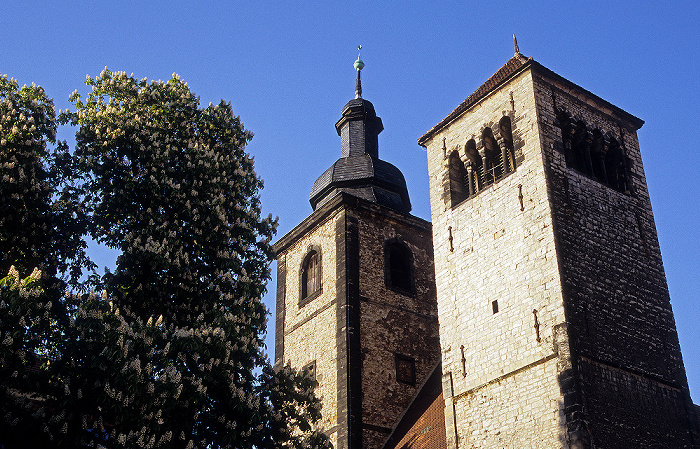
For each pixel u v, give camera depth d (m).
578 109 30.44
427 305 37.25
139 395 18.02
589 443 22.78
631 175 30.66
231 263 22.53
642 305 27.38
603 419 23.58
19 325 17.41
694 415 26.28
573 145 29.98
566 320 24.75
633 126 32.31
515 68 31.31
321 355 35.16
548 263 26.11
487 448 25.83
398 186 40.59
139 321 19.20
